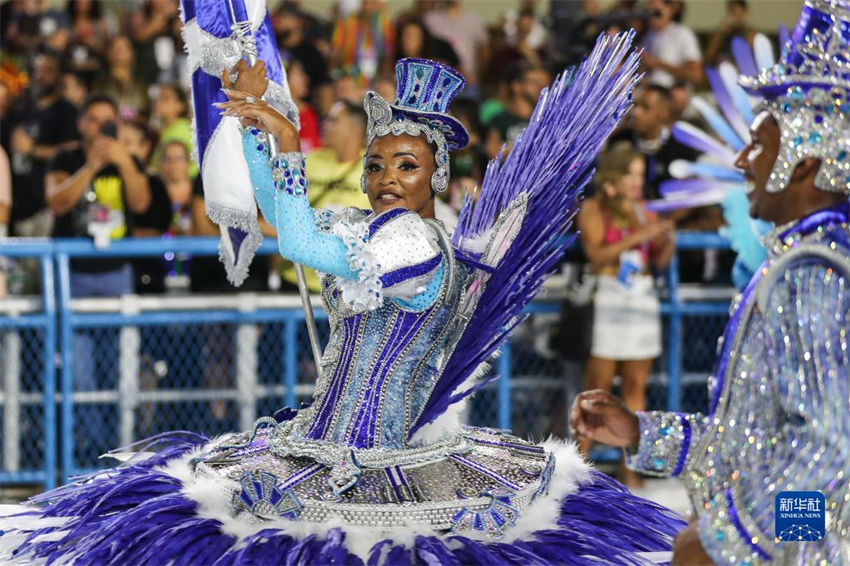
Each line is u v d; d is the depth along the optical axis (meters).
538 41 15.55
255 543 4.79
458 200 11.70
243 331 11.37
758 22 15.59
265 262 11.85
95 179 11.66
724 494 4.14
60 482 11.37
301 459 5.24
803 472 3.95
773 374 4.04
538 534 5.09
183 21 6.32
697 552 4.21
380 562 4.70
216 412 11.48
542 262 5.59
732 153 11.16
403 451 5.18
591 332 11.16
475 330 5.45
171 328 11.41
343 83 13.28
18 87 13.40
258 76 5.25
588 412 4.51
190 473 5.45
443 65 5.32
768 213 4.33
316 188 11.13
